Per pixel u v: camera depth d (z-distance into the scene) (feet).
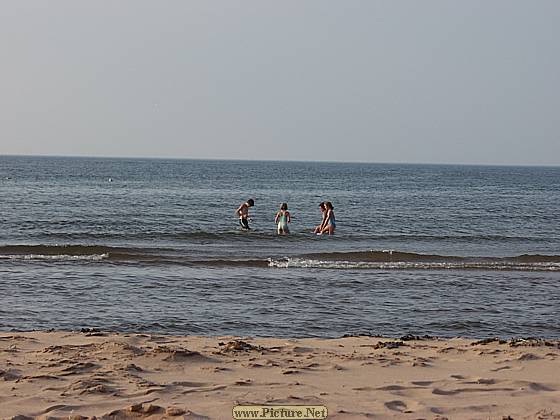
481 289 58.13
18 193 206.49
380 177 456.04
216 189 256.93
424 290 56.85
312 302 50.67
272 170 607.37
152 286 56.08
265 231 101.40
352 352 30.01
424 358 28.81
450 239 101.60
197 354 27.76
